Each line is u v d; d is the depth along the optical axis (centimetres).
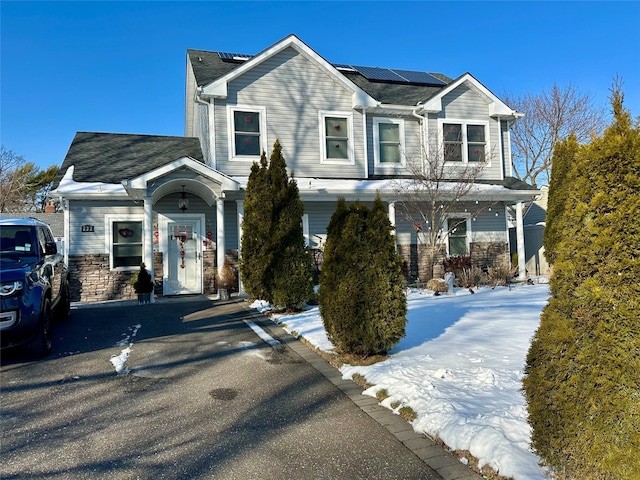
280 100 1329
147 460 329
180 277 1255
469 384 440
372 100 1386
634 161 248
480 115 1527
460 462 320
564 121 2884
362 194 1251
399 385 447
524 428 337
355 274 547
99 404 438
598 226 258
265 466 319
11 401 447
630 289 243
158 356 602
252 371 536
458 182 1338
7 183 2816
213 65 1432
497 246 1520
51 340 660
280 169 909
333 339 569
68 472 313
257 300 995
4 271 575
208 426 386
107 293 1189
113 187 1175
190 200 1271
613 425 240
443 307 888
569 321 267
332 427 381
